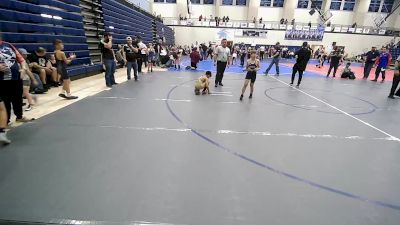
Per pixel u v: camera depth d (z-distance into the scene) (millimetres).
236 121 4984
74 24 9266
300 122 5148
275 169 3115
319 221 2221
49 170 2842
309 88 9539
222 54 8648
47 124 4309
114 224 2072
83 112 5090
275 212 2311
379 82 12320
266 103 6684
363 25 30641
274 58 12891
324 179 2938
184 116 5141
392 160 3559
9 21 6258
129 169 2941
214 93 7707
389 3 29984
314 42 30250
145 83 8883
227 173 2961
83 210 2213
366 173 3139
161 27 25406
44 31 7555
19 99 4180
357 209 2420
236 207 2355
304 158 3475
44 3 7684
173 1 31500
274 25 30422
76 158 3150
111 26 12773
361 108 6676
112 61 7723
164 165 3076
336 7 31031
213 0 31469
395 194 2707
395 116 5988
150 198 2422
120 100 6246
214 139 3998
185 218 2176
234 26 30938
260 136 4238
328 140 4215
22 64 4129
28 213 2152
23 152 3250
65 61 5883
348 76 13297
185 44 31656
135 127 4371
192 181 2750
